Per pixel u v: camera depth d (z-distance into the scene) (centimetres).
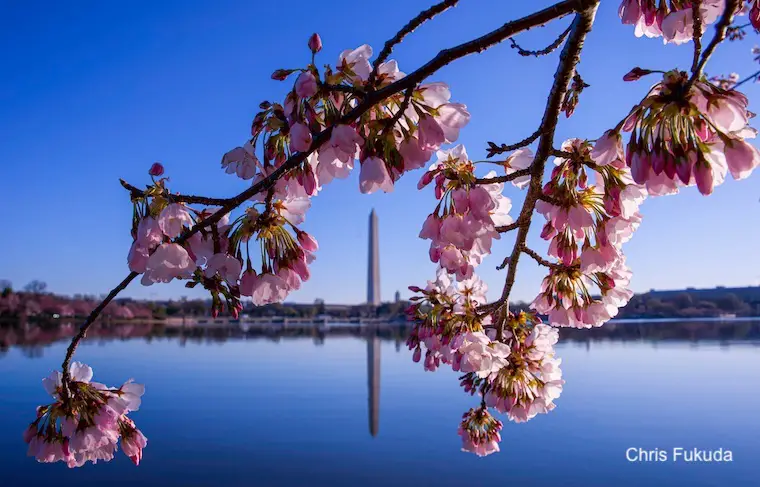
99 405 233
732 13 134
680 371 3731
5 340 6178
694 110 150
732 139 148
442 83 170
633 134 163
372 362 5319
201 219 196
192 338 8425
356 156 182
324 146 171
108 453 239
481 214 201
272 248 201
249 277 197
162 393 3394
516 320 318
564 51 177
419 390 3597
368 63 172
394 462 1930
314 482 1691
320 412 2852
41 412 232
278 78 171
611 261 229
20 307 10162
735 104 148
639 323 10919
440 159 231
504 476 1725
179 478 1752
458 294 355
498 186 253
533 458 1894
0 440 2102
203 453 2055
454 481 1709
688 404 2612
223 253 185
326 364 5100
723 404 2566
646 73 161
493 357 294
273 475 1784
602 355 5019
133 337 8038
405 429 2467
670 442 1964
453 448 2119
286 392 3472
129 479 1744
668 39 204
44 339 6544
